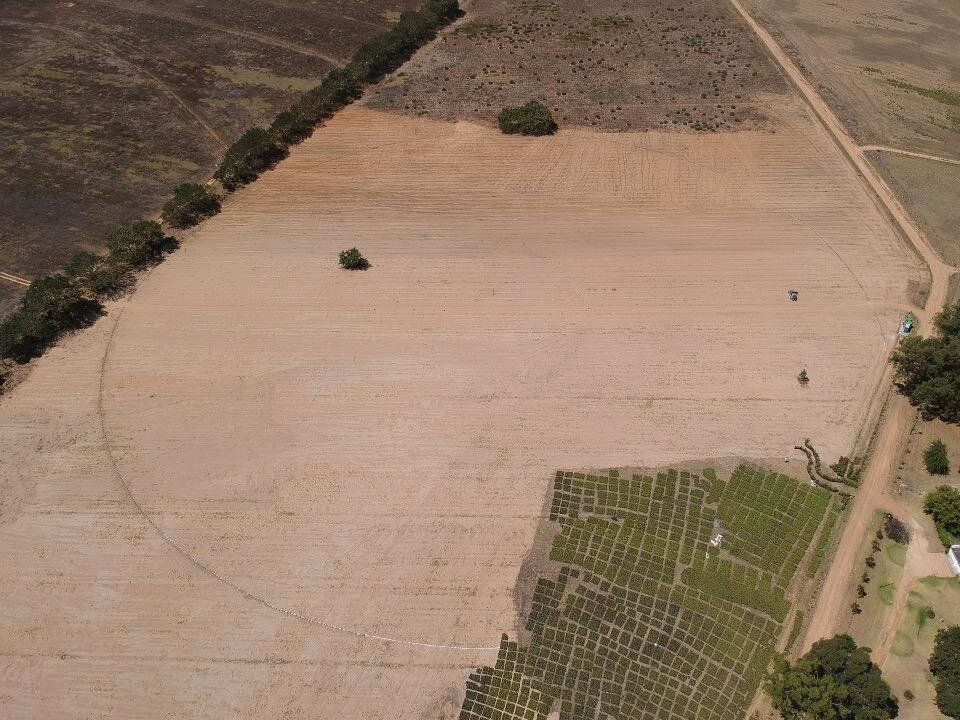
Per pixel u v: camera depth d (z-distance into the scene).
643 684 43.84
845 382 61.25
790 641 45.56
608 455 56.00
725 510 52.38
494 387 60.97
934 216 77.94
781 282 70.44
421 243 74.94
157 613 46.78
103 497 52.84
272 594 47.84
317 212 78.88
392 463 55.44
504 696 43.41
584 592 47.91
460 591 48.06
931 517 51.72
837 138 89.38
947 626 45.94
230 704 42.94
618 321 66.56
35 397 59.50
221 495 53.22
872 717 40.34
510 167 85.25
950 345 57.69
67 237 74.81
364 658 44.97
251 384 60.91
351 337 65.00
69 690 43.41
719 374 61.97
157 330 65.38
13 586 47.88
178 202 76.81
